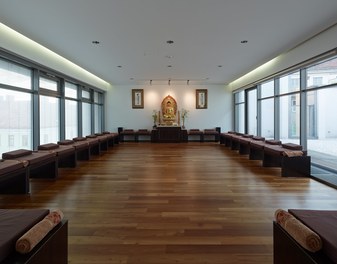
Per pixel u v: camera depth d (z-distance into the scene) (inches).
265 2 147.3
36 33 197.5
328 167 212.4
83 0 143.7
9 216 72.9
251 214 120.6
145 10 157.2
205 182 179.6
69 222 111.9
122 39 212.4
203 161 263.9
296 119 264.2
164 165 242.7
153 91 485.4
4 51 194.9
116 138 445.7
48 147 207.3
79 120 366.6
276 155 203.3
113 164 248.8
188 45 230.5
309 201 138.4
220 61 296.4
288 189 161.5
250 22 177.0
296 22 177.2
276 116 306.0
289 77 279.4
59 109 309.4
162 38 210.5
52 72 276.4
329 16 167.0
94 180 186.1
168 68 338.0
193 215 119.6
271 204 134.1
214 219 114.8
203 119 488.4
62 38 209.5
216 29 189.9
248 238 96.7
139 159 278.2
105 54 262.1
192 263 80.4
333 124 215.9
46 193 154.3
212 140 488.1
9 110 222.7
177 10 157.5
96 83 414.6
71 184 175.0
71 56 270.7
